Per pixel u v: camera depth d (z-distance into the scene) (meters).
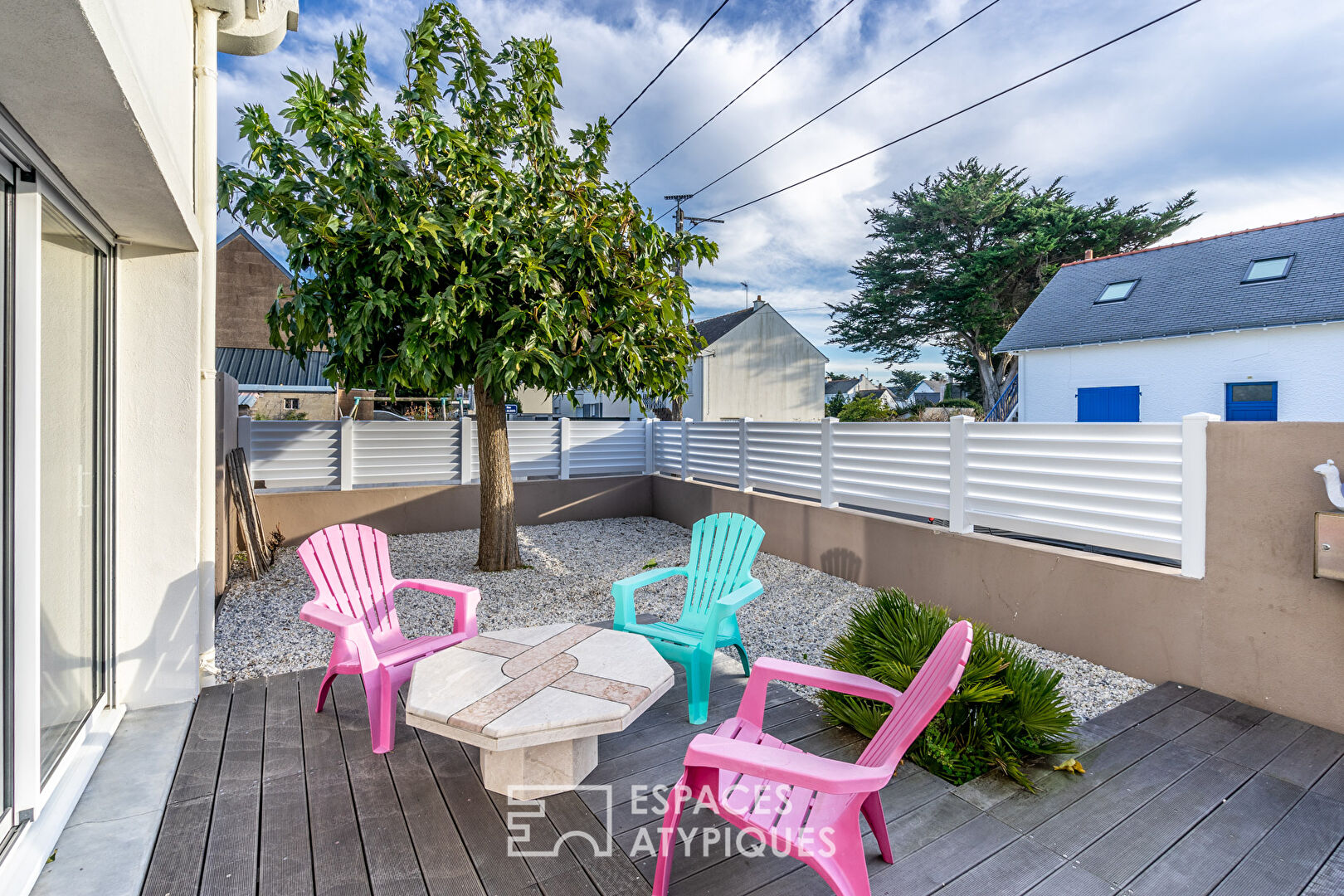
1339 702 2.62
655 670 2.29
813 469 5.61
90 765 2.25
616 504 8.20
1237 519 2.90
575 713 1.95
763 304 23.69
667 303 5.00
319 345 4.77
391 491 6.84
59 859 1.80
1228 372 12.33
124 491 2.80
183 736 2.58
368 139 4.20
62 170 1.97
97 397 2.58
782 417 24.17
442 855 1.86
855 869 1.55
